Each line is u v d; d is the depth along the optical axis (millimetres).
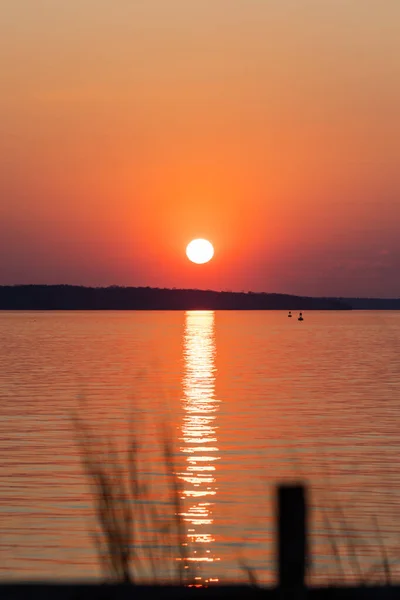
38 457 35062
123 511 8383
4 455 35562
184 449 37281
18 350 137500
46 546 22078
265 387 72125
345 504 24938
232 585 5984
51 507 26281
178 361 109750
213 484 29109
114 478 9109
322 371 92250
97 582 6090
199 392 67062
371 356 123000
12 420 47469
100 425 44375
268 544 21625
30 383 74750
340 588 6055
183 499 26625
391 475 30750
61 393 64875
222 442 39812
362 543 19328
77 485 29453
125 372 89188
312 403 58625
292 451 37031
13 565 20344
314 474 31281
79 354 125625
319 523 20281
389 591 6043
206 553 20688
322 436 41969
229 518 24359
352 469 32250
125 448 32688
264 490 28266
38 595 6031
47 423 45969
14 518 24984
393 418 49656
